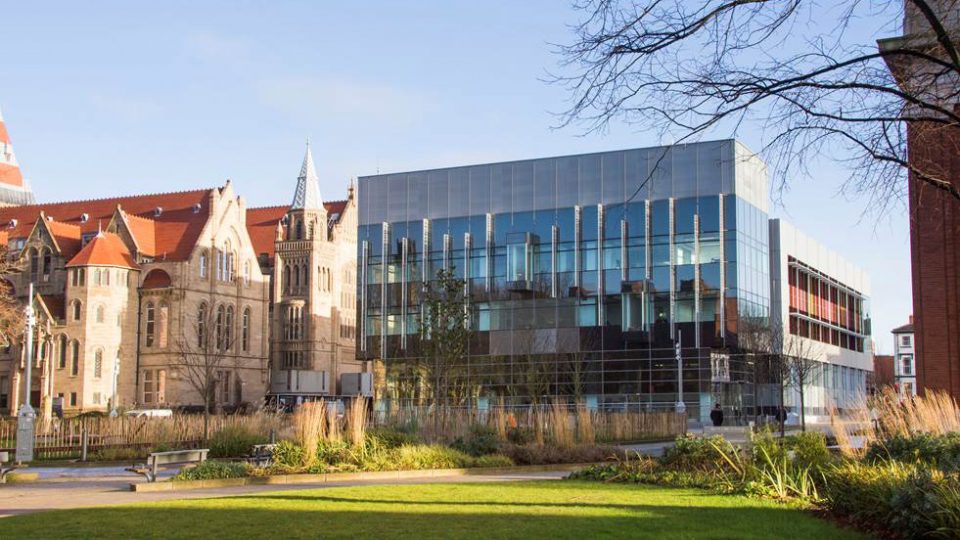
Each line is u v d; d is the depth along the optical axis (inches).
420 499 693.9
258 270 4559.5
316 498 708.7
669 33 485.1
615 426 1822.1
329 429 1154.7
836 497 603.5
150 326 4224.9
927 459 773.3
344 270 5216.5
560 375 2829.7
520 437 1348.4
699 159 2758.4
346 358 5182.1
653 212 2805.1
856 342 4200.3
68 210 4781.0
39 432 1539.1
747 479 751.7
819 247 3688.5
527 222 2960.1
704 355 2699.3
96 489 899.4
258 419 1512.1
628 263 2817.4
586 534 510.6
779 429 2122.3
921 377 1223.5
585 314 2847.0
